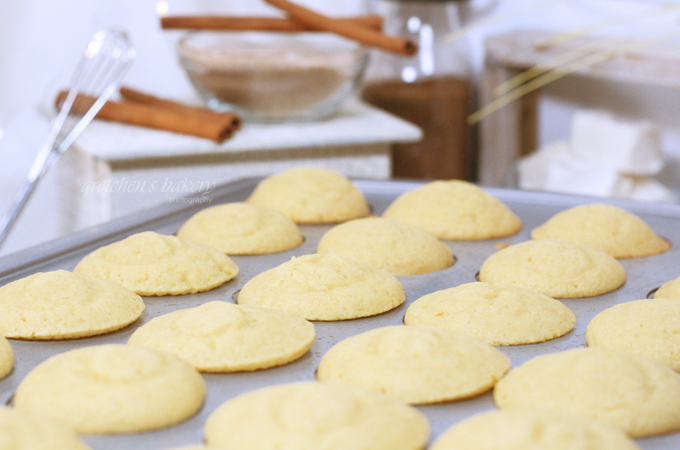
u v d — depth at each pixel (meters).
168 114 0.68
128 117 0.69
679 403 0.40
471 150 0.96
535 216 0.58
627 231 0.53
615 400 0.40
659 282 0.50
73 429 0.40
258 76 0.70
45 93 0.82
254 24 0.73
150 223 0.55
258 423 0.39
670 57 0.69
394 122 0.75
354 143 0.70
